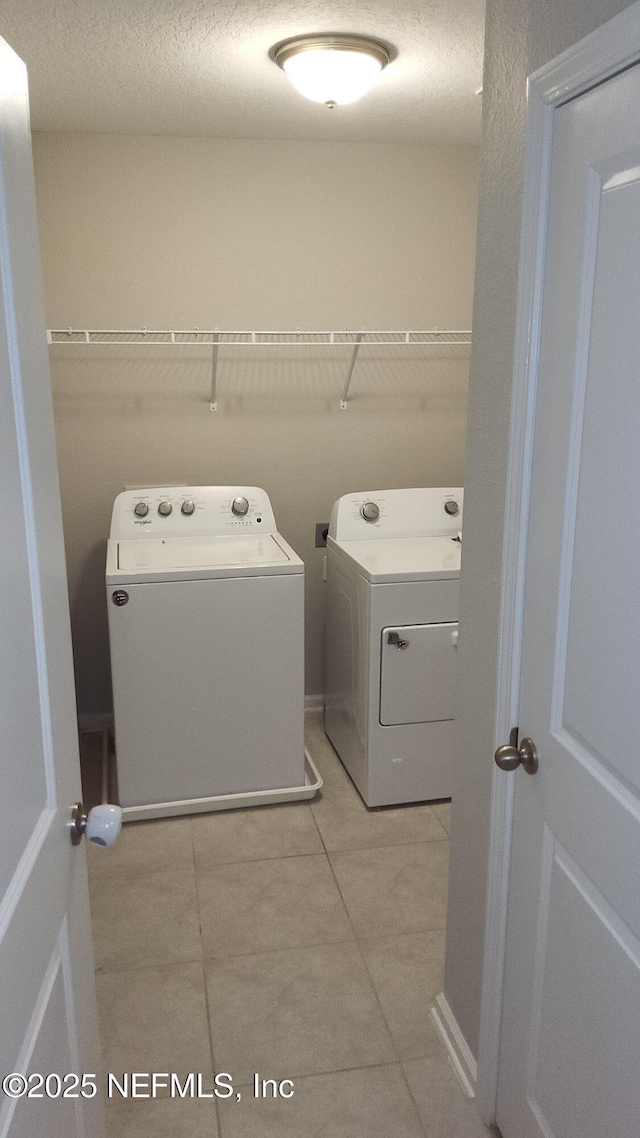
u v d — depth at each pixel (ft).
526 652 4.45
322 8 6.18
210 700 9.10
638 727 3.42
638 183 3.16
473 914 5.57
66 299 10.15
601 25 3.34
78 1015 3.94
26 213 3.22
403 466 11.53
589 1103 4.10
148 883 8.11
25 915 2.99
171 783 9.25
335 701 10.68
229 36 6.76
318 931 7.40
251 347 10.68
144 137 9.87
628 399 3.34
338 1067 5.98
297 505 11.35
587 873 3.94
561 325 3.84
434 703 9.15
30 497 3.20
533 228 3.97
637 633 3.37
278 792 9.44
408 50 7.11
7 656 2.87
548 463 4.05
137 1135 5.46
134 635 8.73
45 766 3.42
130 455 10.72
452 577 8.84
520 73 4.15
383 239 10.72
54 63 7.36
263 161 10.19
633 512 3.36
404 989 6.72
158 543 9.94
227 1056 6.07
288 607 9.06
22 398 3.10
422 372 11.25
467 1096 5.73
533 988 4.70
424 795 9.46
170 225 10.16
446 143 10.45
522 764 4.54
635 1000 3.60
